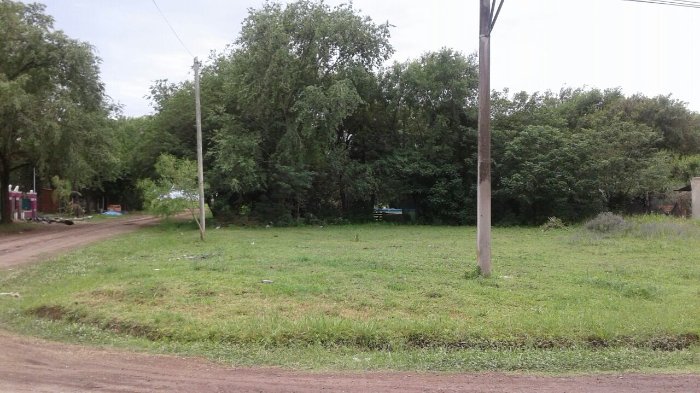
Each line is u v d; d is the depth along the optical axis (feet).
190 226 112.16
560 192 114.52
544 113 127.75
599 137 115.75
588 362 22.00
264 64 108.37
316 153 117.50
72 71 99.91
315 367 21.20
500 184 121.80
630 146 115.85
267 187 115.85
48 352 23.26
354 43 115.24
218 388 18.20
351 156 135.85
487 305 31.48
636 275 43.88
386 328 26.23
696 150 157.38
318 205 131.75
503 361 22.02
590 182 113.09
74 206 169.78
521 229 106.93
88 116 100.22
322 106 106.22
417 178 130.93
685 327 26.58
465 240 80.64
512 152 116.78
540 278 41.14
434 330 25.94
